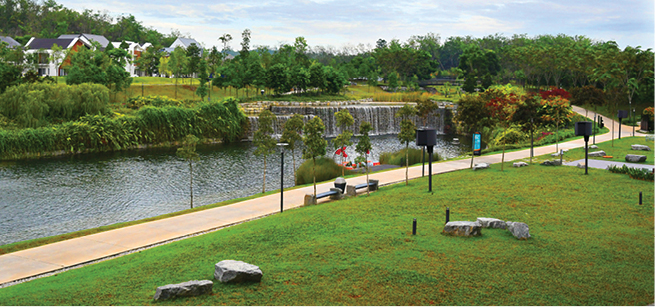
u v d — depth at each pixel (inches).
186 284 496.7
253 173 1956.2
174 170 2044.8
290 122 1563.7
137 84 4261.8
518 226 703.7
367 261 599.5
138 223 978.7
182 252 676.1
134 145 2878.9
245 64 5172.2
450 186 1122.0
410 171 1488.7
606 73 3612.2
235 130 3348.9
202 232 888.9
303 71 4586.6
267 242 703.1
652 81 3678.6
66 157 2463.1
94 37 5777.6
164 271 592.7
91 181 1801.2
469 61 6309.1
